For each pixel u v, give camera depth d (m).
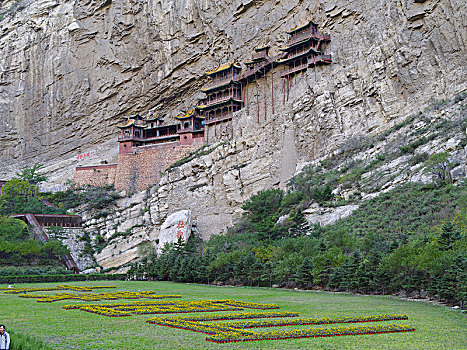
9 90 139.62
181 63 117.94
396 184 62.75
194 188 93.75
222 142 95.19
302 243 57.38
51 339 22.97
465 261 33.78
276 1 102.12
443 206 52.62
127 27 124.25
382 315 30.06
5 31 143.50
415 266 41.31
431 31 72.88
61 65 132.88
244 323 27.48
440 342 22.23
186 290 55.72
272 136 87.94
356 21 87.12
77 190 110.44
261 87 97.00
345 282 48.00
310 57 89.75
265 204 77.00
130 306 37.22
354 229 57.62
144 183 104.00
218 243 75.19
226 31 109.75
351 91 81.00
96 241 95.69
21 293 52.22
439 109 67.81
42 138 134.88
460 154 57.94
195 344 21.77
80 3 132.12
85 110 130.88
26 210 101.69
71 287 60.12
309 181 74.94
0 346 18.30
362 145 75.31
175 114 123.25
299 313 32.44
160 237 87.94
